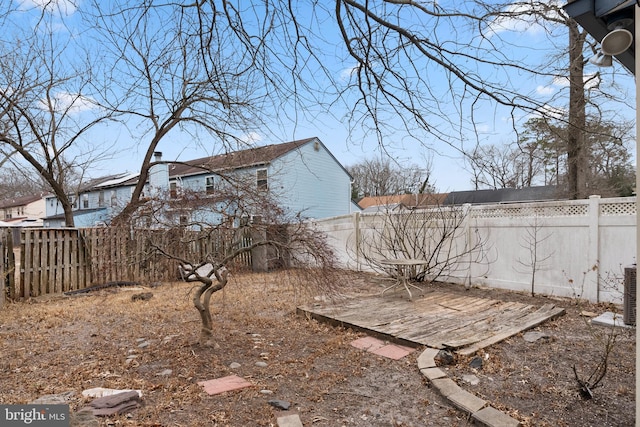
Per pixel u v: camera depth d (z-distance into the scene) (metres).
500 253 6.51
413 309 5.28
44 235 6.89
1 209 37.00
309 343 4.11
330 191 19.17
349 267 8.59
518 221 6.25
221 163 7.17
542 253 5.95
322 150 18.58
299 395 2.88
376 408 2.69
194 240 4.09
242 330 4.59
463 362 3.40
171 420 2.49
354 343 4.06
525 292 6.14
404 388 3.00
